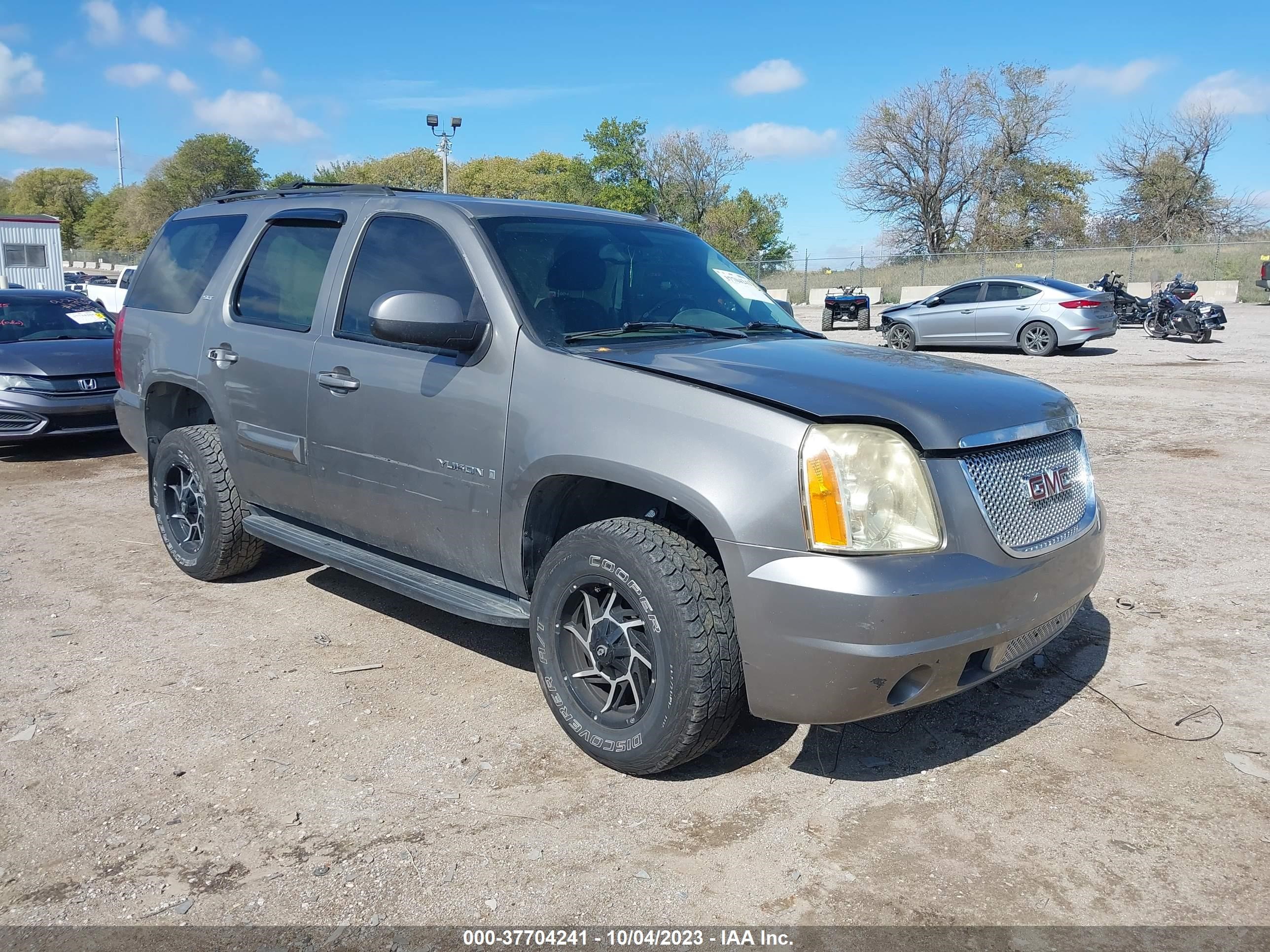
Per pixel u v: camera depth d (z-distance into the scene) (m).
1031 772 3.18
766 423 2.79
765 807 2.98
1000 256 40.19
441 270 3.71
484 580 3.58
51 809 2.95
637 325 3.59
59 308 9.86
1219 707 3.63
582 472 3.09
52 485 7.50
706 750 3.04
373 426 3.80
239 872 2.65
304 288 4.30
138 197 86.69
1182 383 12.82
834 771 3.20
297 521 4.62
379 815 2.93
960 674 2.85
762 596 2.74
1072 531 3.19
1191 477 7.35
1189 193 51.12
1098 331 17.08
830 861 2.70
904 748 3.35
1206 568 5.23
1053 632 3.25
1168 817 2.90
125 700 3.70
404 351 3.73
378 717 3.57
